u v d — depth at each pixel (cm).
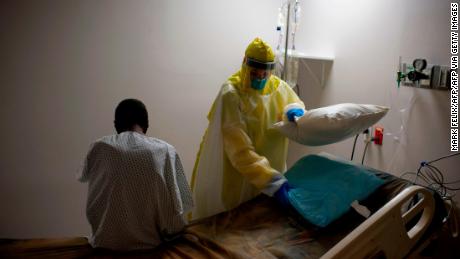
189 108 254
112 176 120
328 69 230
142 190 123
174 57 240
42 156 213
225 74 263
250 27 264
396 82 181
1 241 130
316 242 129
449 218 133
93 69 217
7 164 206
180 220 134
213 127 165
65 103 213
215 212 174
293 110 156
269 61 153
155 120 244
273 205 155
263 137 169
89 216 129
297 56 231
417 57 168
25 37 196
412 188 116
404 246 113
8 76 197
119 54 222
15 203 211
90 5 208
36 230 219
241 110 161
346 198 135
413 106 172
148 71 234
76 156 222
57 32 203
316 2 235
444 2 153
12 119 202
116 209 122
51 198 219
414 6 168
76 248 130
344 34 214
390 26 183
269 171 146
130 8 220
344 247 95
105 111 225
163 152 128
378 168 198
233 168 167
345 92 218
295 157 273
